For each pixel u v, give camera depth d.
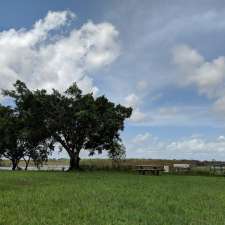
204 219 17.50
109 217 17.03
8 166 83.75
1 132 62.66
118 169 60.84
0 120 61.78
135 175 48.12
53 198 22.23
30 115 59.09
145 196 24.33
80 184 31.42
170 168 60.03
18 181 33.22
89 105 58.75
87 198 22.58
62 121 58.91
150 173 54.81
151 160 73.44
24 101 59.25
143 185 32.25
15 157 65.56
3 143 63.22
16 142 63.66
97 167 61.91
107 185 30.94
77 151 60.75
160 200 22.73
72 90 58.97
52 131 59.69
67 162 98.38
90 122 57.94
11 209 18.45
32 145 62.41
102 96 60.50
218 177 49.91
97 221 16.14
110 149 61.41
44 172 49.12
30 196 23.02
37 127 59.94
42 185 30.33
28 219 16.25
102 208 19.17
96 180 36.44
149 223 16.11
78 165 60.88
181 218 17.36
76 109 58.94
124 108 61.03
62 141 60.44
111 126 58.84
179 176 49.81
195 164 67.88
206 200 23.72
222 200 23.97
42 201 21.08
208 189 30.95
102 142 61.34
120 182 34.62
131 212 18.25
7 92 59.97
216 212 19.41
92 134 59.81
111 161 66.38
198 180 41.75
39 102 58.66
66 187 28.59
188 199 23.86
